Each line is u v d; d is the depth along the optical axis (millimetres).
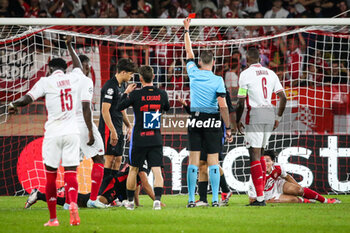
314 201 26438
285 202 26359
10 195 31016
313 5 54625
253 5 55188
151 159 22719
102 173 24156
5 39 33750
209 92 23094
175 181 31922
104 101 24422
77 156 17812
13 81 41406
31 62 42031
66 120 17688
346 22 28172
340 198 29750
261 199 24172
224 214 20484
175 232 16000
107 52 41125
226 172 31938
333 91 38875
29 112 36000
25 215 20875
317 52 46156
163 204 24625
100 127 25594
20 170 31188
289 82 45594
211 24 27922
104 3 55406
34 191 23844
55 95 17641
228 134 23516
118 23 28062
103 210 22375
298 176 32031
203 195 24578
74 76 18203
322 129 37438
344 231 16391
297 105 37156
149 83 23062
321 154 32250
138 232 15984
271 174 26375
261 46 47156
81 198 24203
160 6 55469
